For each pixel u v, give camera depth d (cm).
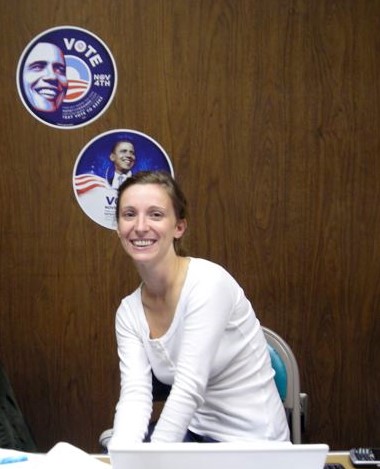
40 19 209
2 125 213
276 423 141
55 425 227
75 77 212
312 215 220
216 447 87
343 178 219
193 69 213
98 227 218
